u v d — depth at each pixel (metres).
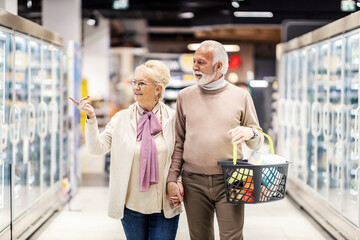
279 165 2.49
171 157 2.95
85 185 7.82
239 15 11.95
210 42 2.78
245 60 18.45
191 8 12.56
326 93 5.42
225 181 2.54
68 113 6.81
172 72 13.12
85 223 5.41
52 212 5.71
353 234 4.27
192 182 2.83
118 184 2.79
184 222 5.42
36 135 5.42
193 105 2.85
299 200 6.30
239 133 2.59
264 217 5.74
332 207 5.11
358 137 4.14
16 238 4.45
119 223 5.41
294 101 7.01
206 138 2.78
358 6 10.16
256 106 12.41
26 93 5.00
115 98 18.12
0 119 4.16
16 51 4.70
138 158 2.80
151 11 12.52
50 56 5.86
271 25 11.79
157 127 2.81
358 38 4.33
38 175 5.43
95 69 15.99
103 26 15.85
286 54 7.54
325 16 11.35
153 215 2.88
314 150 5.82
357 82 4.40
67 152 6.61
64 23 7.19
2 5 4.92
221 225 2.79
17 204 4.66
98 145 2.78
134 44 18.36
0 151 4.11
